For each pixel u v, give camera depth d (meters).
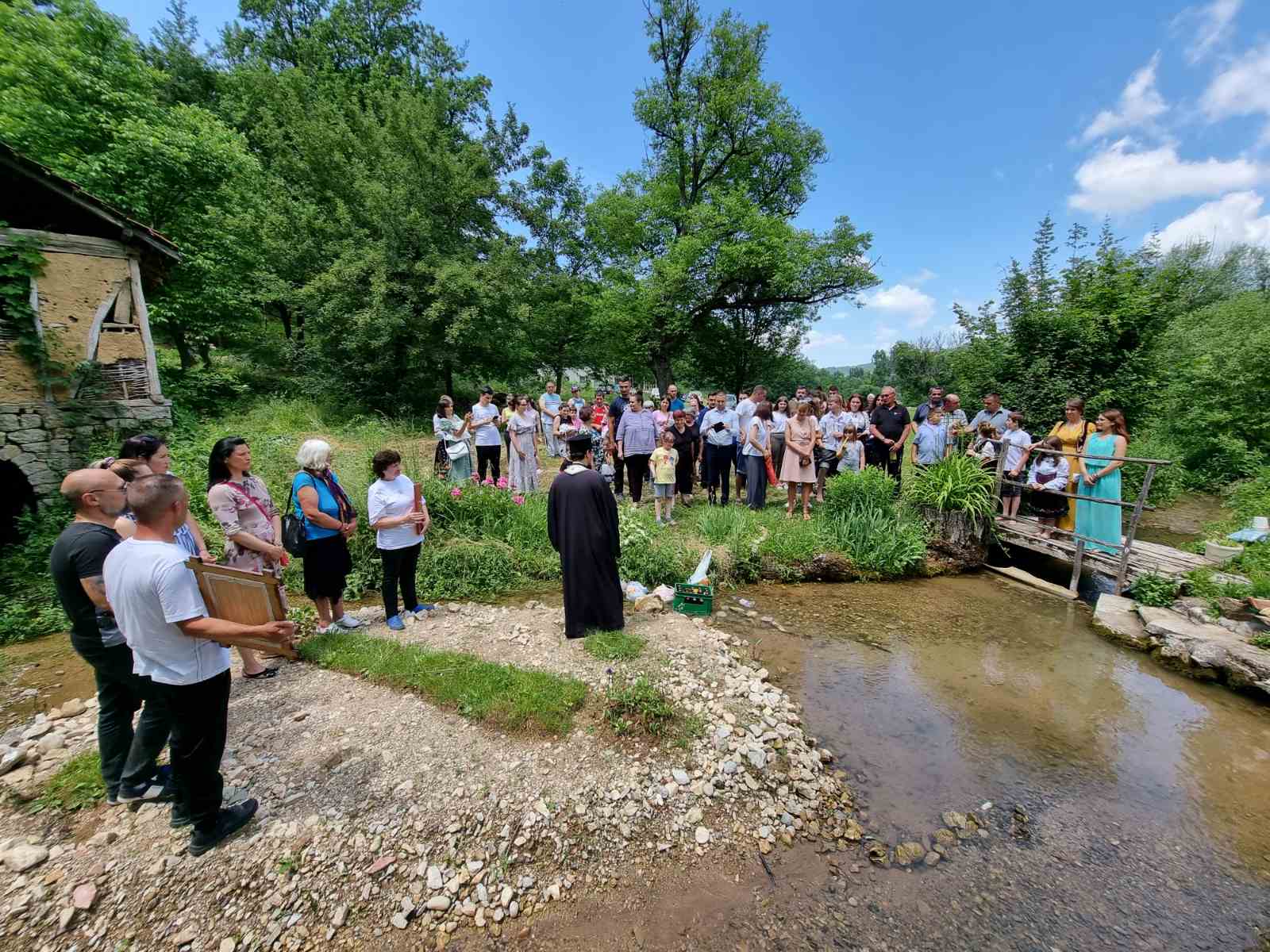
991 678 4.63
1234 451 10.99
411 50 26.03
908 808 3.19
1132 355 9.27
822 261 18.62
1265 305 12.73
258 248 15.95
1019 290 10.12
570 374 29.56
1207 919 2.53
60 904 2.29
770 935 2.41
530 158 23.62
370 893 2.45
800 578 6.79
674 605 5.68
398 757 3.19
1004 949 2.37
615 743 3.43
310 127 17.27
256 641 2.36
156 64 20.91
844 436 8.74
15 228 7.20
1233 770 3.55
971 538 7.26
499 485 7.61
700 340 23.67
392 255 16.36
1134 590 5.82
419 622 4.91
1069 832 3.03
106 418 7.57
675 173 22.23
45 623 4.95
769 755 3.50
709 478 8.71
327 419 14.89
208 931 2.24
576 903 2.52
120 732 2.78
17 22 10.85
